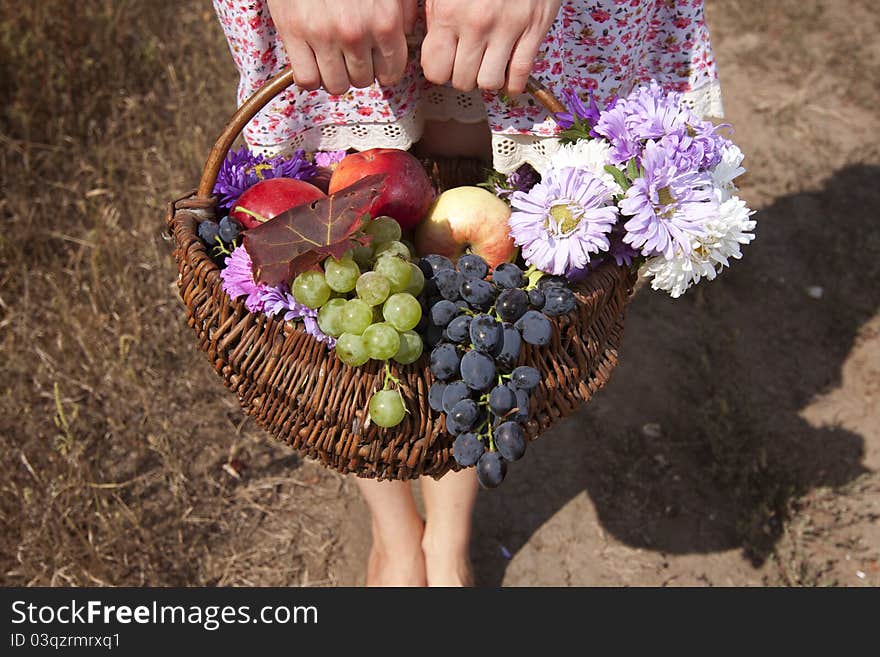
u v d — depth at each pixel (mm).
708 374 2727
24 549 2205
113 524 2244
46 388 2537
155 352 2664
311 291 1219
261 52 1591
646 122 1347
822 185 3422
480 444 1231
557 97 1608
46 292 2758
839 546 2383
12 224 2900
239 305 1306
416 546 2162
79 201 2893
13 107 3119
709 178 1358
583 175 1308
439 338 1267
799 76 3943
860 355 2859
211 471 2457
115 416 2494
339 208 1254
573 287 1338
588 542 2393
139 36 3629
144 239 2906
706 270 1368
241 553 2322
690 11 1715
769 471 2490
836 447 2600
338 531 2400
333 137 1748
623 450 2572
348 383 1273
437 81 1363
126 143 3209
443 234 1525
